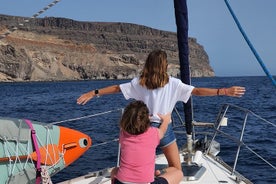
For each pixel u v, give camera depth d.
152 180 4.33
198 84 109.31
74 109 35.75
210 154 7.59
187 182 5.89
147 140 4.30
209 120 23.89
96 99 49.88
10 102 46.62
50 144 5.93
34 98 55.47
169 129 4.89
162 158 7.18
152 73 4.73
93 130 20.16
